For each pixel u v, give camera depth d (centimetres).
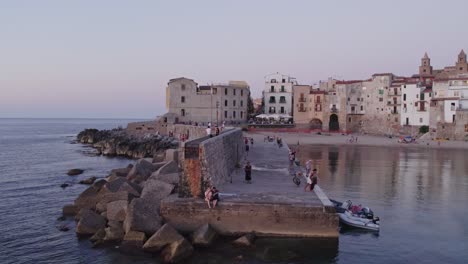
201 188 2852
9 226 3117
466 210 3631
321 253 2516
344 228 3041
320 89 14612
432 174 5559
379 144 9781
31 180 5212
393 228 3070
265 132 11875
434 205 3806
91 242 2678
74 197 4159
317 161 6812
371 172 5684
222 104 11638
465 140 10275
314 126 13075
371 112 12600
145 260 2361
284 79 13550
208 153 2972
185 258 2347
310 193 3020
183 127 9112
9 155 8531
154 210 2691
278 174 3944
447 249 2642
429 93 11412
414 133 11619
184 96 11500
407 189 4525
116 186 3497
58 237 2809
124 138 9881
